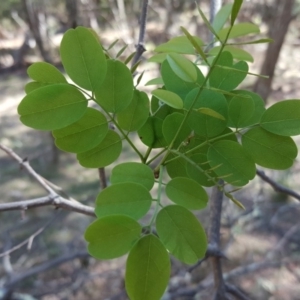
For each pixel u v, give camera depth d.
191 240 0.13
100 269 0.71
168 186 0.15
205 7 1.54
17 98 1.52
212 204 0.28
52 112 0.14
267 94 0.92
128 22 1.50
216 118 0.15
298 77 1.44
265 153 0.15
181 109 0.15
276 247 0.74
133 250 0.13
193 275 0.66
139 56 0.24
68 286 0.67
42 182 0.27
